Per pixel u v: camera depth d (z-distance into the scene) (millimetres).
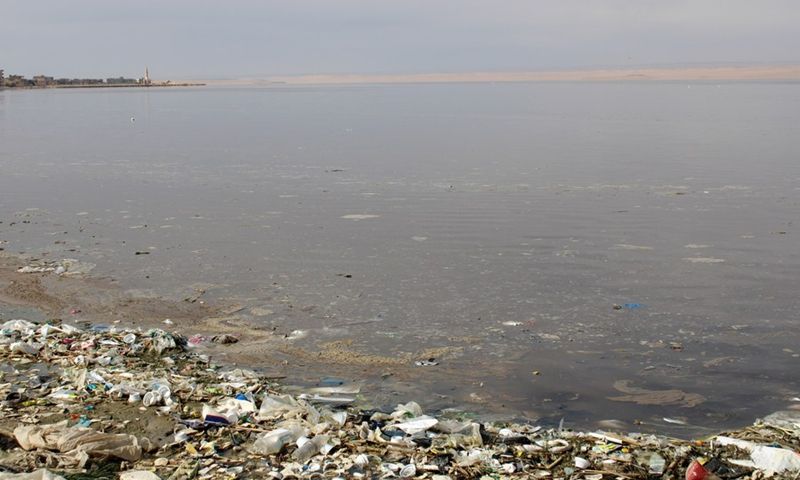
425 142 38281
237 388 9906
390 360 11117
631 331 12172
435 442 8406
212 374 10453
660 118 53438
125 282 14633
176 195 23344
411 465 7797
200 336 11984
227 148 36312
